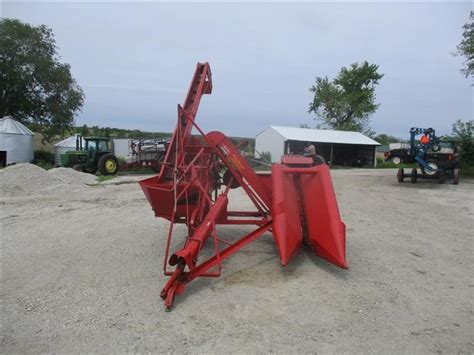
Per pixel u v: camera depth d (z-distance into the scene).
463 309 4.56
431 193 16.12
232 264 5.92
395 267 6.02
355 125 59.62
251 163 7.62
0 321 4.14
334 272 5.66
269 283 5.19
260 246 6.88
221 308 4.46
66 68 40.56
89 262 6.07
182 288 4.70
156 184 6.12
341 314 4.35
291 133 42.16
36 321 4.14
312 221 5.71
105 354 3.54
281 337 3.85
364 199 14.00
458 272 5.88
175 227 8.43
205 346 3.67
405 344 3.76
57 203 11.91
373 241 7.60
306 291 4.95
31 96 39.12
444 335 3.94
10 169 15.63
